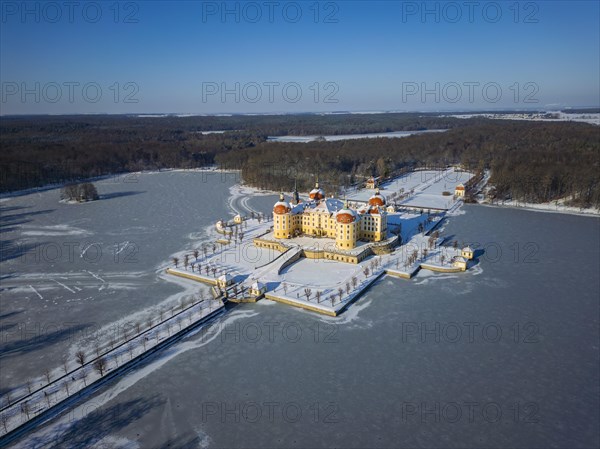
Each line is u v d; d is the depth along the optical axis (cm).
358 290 18575
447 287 19225
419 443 10869
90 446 10819
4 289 19388
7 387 12838
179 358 14362
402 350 14625
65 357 14238
